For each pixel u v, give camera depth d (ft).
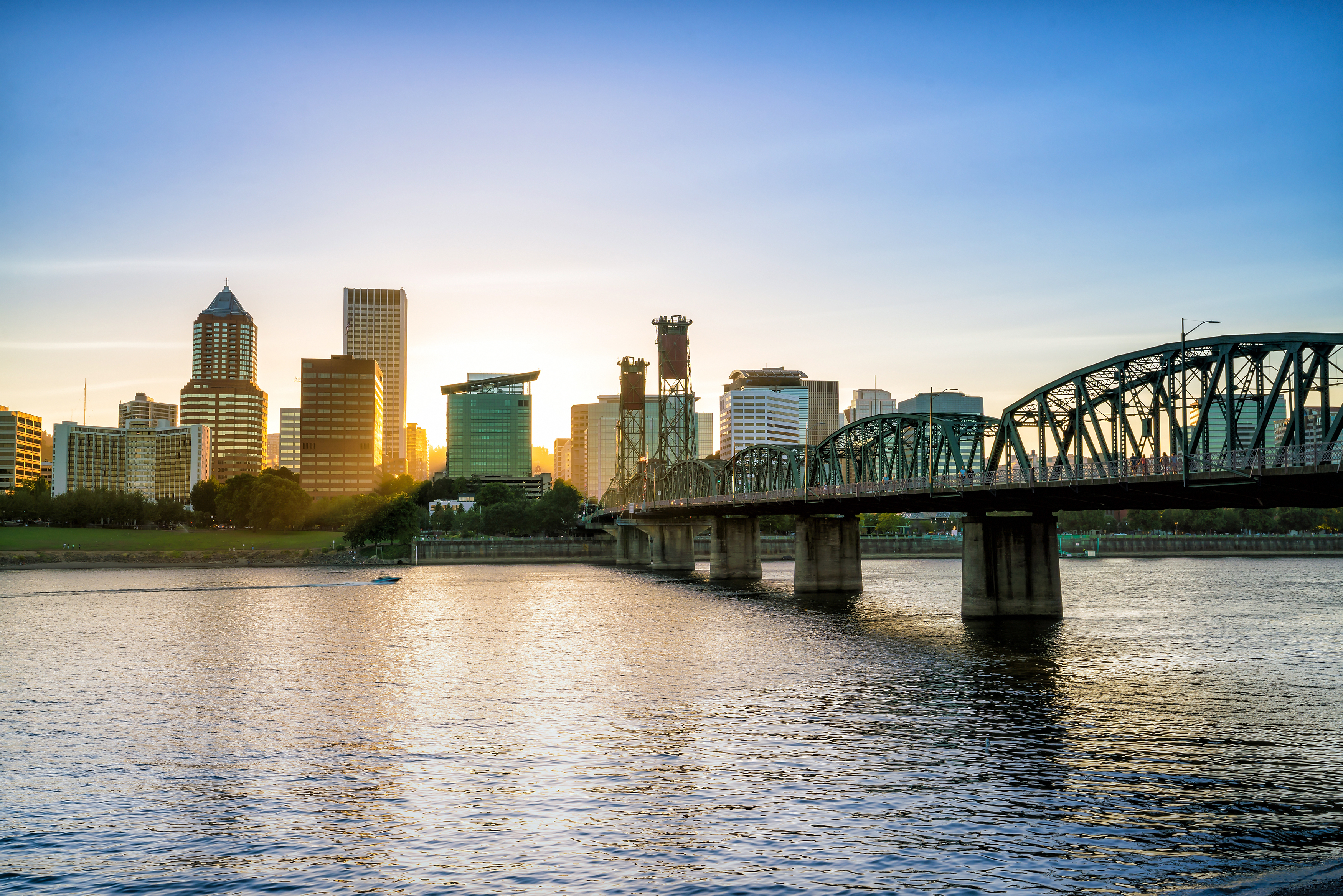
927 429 335.67
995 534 332.60
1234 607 382.42
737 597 438.81
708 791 141.49
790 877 111.14
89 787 147.33
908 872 111.75
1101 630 305.53
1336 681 216.74
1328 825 124.77
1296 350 198.49
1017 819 128.26
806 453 410.11
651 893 107.96
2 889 111.14
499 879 112.06
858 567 460.14
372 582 568.41
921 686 214.07
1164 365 232.73
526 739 171.83
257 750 167.22
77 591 507.30
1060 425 270.67
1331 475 191.52
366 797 141.18
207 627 339.98
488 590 504.43
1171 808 131.85
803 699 201.98
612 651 271.08
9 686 227.61
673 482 641.40
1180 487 230.89
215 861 118.62
